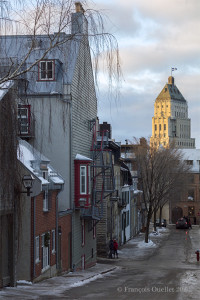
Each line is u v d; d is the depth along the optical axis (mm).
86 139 36906
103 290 21578
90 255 38344
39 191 21188
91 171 37906
